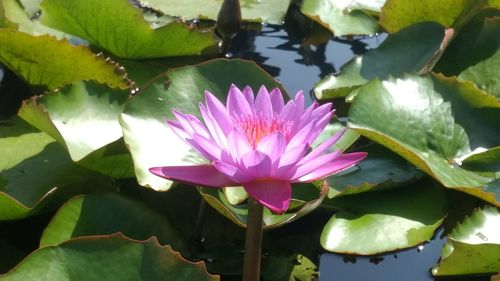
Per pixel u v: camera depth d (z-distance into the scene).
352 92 1.26
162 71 1.29
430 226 1.03
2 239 1.00
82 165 1.02
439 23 1.31
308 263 1.00
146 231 0.97
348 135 1.10
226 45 1.40
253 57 1.41
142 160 1.00
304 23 1.56
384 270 1.00
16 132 1.13
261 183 0.82
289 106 0.86
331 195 1.05
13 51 1.17
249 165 0.80
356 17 1.51
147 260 0.85
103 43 1.30
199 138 0.80
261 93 0.87
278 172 0.81
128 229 0.96
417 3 1.36
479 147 1.12
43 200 0.98
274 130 0.85
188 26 1.26
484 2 1.32
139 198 1.05
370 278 0.99
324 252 1.02
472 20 1.31
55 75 1.19
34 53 1.17
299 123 0.85
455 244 0.95
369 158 1.12
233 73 1.10
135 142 1.01
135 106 1.04
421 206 1.05
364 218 1.04
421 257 1.02
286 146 0.82
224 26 1.38
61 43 1.15
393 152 1.12
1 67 1.30
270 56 1.42
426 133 1.12
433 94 1.14
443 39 1.24
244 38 1.49
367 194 1.07
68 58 1.17
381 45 1.32
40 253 0.86
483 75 1.26
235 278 0.97
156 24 1.45
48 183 1.04
